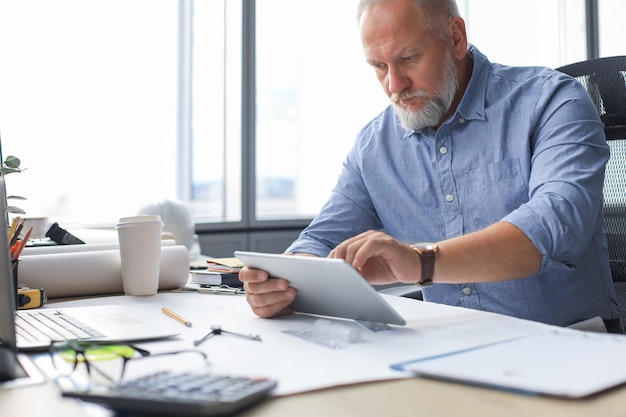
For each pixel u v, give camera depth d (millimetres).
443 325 933
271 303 1032
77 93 2949
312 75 3566
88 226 2100
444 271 1021
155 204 2318
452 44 1449
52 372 715
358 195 1628
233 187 3379
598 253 1398
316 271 925
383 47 1398
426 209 1536
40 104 2863
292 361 742
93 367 733
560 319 1376
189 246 2334
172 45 3227
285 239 3475
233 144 3361
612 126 1607
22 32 2828
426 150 1533
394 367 694
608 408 566
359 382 652
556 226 1064
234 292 1347
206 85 3338
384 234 1014
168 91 3225
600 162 1225
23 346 810
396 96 1442
